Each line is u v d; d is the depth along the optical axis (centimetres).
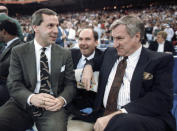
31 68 160
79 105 186
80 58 230
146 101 132
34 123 172
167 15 1677
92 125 163
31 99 149
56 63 165
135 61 147
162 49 472
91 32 216
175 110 231
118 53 147
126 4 2388
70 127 162
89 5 2898
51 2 3120
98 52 230
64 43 498
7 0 3092
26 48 165
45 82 162
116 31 140
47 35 158
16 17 3306
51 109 146
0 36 209
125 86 146
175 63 268
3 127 144
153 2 2341
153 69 139
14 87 158
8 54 204
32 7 3341
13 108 162
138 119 118
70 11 3262
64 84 173
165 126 131
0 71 204
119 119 118
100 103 160
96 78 174
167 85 136
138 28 139
